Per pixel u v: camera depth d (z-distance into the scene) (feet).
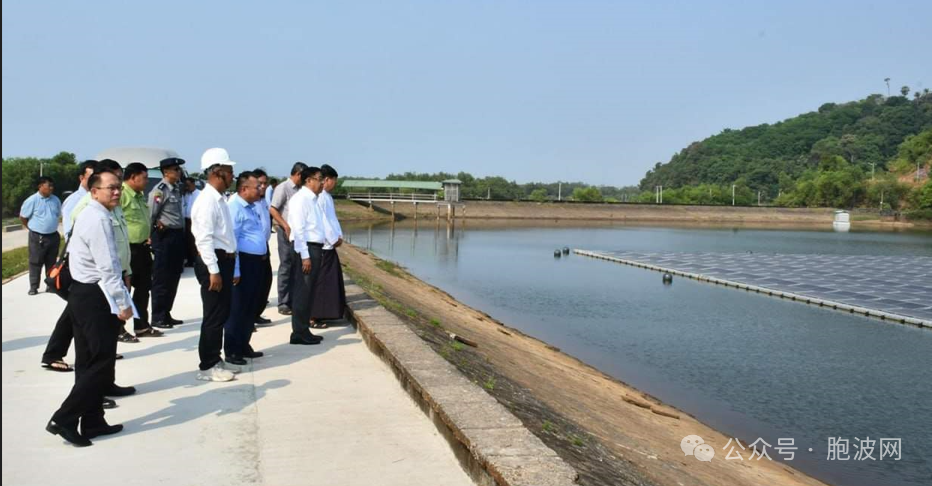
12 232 116.06
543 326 72.79
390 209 324.39
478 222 315.17
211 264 26.71
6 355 30.58
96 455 19.86
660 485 25.46
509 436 19.43
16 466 18.92
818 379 51.88
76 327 20.43
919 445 38.52
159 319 37.45
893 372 53.93
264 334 36.91
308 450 20.74
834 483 33.22
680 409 44.60
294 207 33.73
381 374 29.12
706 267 128.57
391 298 56.18
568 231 265.75
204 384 27.12
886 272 121.70
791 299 91.45
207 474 18.78
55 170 168.55
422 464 19.95
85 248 20.20
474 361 36.86
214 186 27.30
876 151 620.49
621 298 92.38
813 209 404.57
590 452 25.44
